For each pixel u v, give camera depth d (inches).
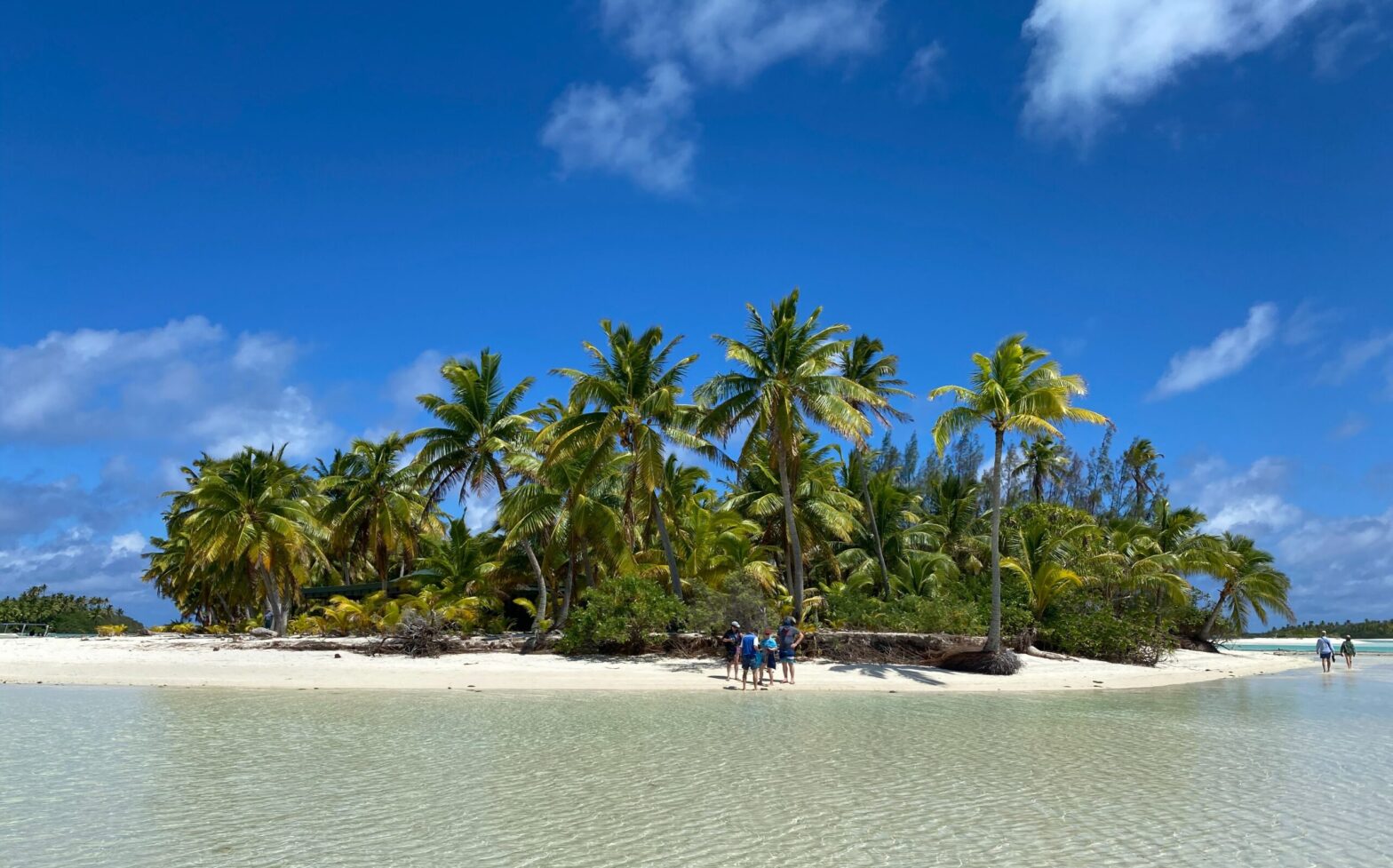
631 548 1373.0
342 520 1688.0
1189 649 2092.8
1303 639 4010.8
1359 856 386.9
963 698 991.0
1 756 588.4
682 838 399.2
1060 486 2741.1
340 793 482.3
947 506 2096.5
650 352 1283.2
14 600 3026.6
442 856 370.6
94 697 911.0
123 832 403.5
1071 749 654.5
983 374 1192.8
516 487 1390.3
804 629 1266.0
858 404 1537.9
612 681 1049.5
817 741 669.3
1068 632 1477.6
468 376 1381.6
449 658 1221.7
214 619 2500.0
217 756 589.6
